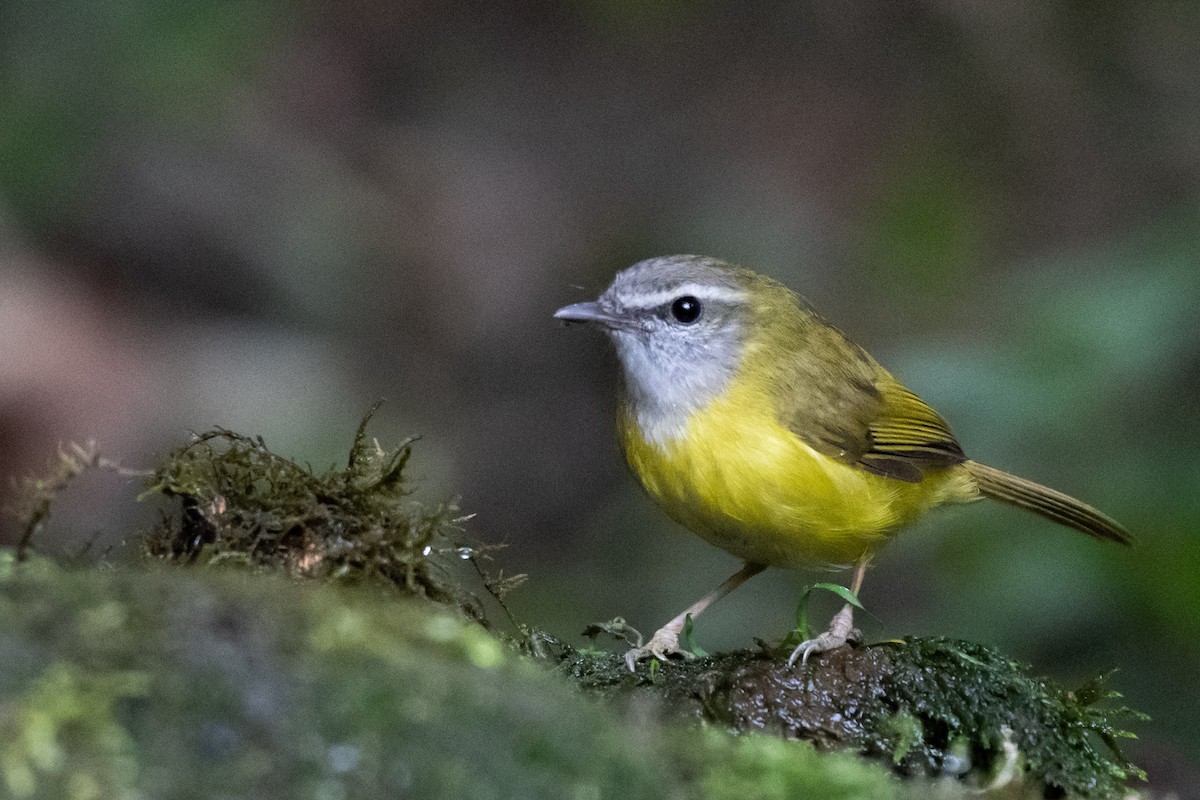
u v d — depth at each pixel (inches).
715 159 671.1
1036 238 615.8
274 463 193.3
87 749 132.2
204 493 190.5
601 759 145.5
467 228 636.1
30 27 532.4
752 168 661.9
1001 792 202.4
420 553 191.8
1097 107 640.4
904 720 213.2
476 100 696.4
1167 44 642.2
